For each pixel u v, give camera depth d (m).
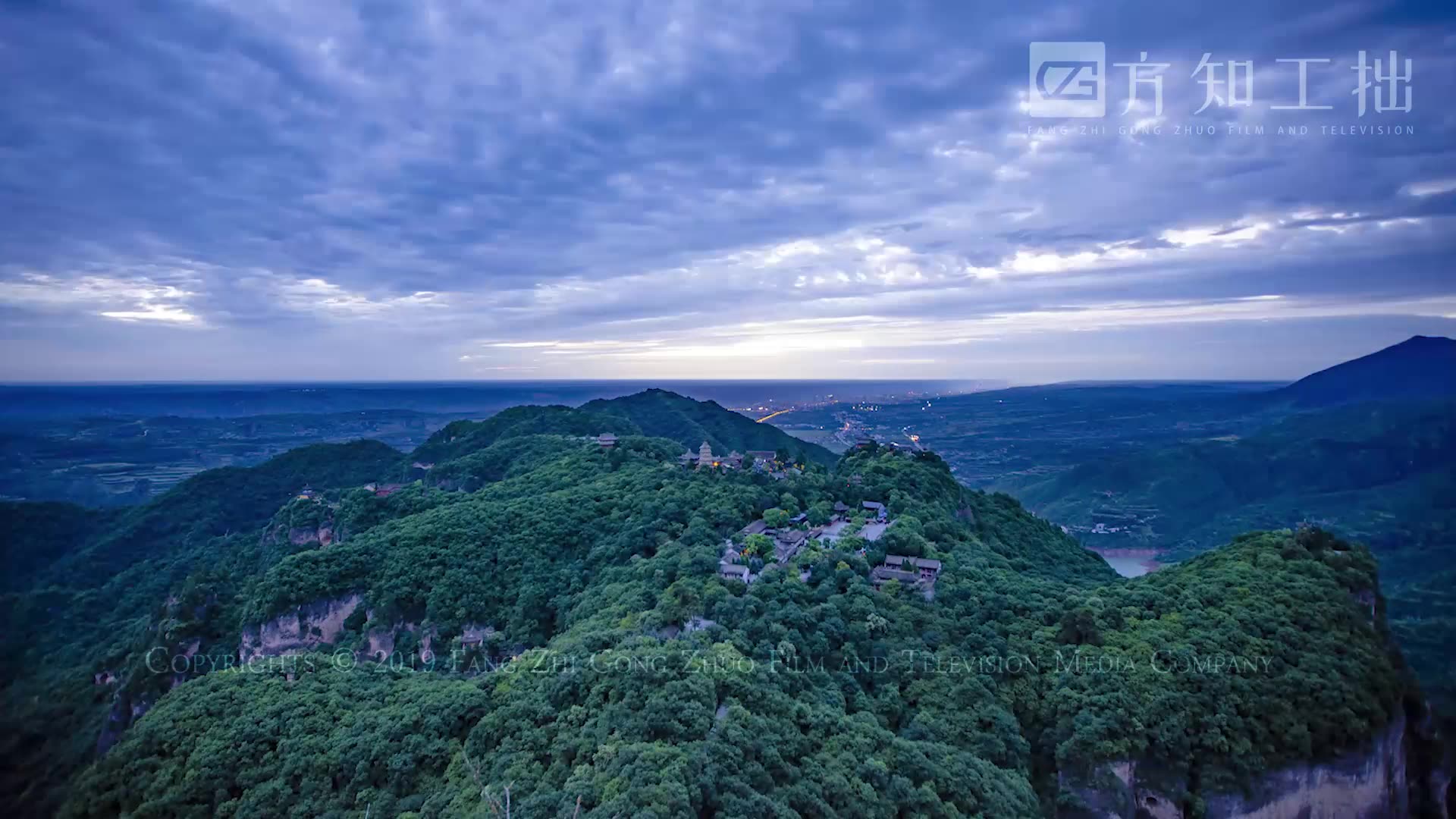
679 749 67.56
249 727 90.38
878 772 73.00
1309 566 110.81
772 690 82.00
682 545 131.88
